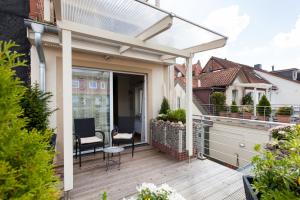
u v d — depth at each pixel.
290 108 8.92
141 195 1.74
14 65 1.11
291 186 1.45
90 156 4.24
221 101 10.92
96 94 4.54
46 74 3.74
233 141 6.84
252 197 1.56
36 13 3.76
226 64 15.83
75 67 4.19
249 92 13.61
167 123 4.42
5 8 3.40
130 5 2.29
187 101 3.92
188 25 2.85
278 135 2.90
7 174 0.92
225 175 3.28
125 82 6.91
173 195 1.73
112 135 4.27
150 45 3.23
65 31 2.43
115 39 2.83
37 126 2.66
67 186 2.46
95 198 2.59
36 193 1.04
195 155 4.23
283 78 15.34
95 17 2.60
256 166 1.73
